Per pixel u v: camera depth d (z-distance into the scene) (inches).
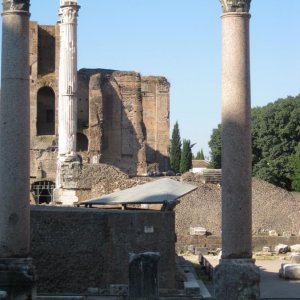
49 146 4800.7
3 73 1003.9
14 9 1002.7
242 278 951.6
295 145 4739.2
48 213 1323.8
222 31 984.3
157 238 1347.2
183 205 2886.3
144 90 5349.4
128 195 1675.7
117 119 5182.1
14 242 992.2
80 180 2689.5
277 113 4741.6
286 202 2999.5
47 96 5088.6
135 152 5196.9
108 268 1327.5
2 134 998.4
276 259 2362.2
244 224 962.7
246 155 968.3
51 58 5152.6
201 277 1749.5
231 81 971.9
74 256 1323.8
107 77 5177.2
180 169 5994.1
